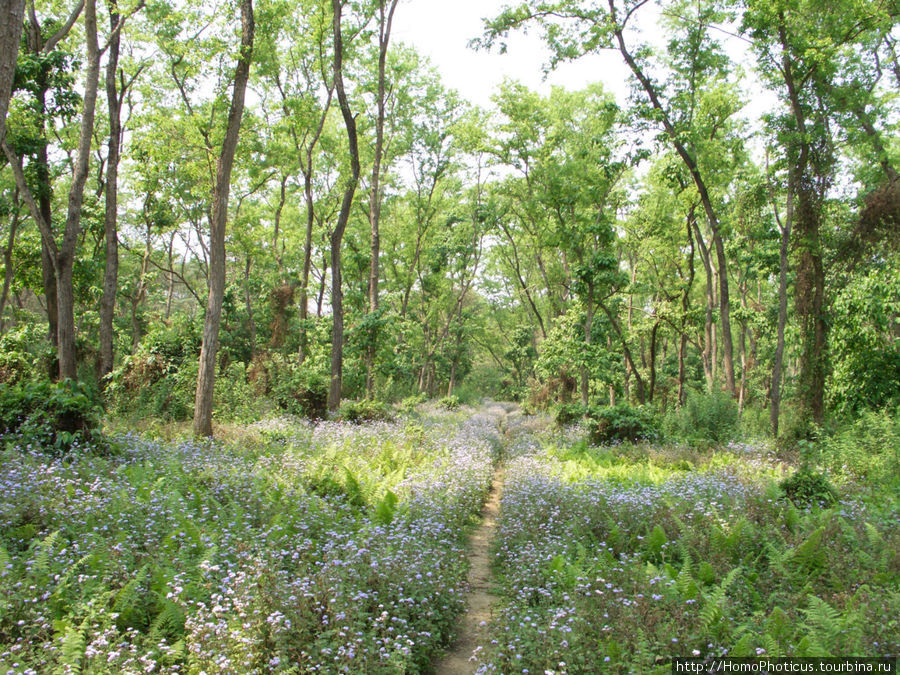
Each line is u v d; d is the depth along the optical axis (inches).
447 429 883.4
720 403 797.9
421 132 1437.0
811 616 202.2
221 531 273.4
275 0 719.1
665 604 208.5
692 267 1097.4
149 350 843.4
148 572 226.4
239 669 165.2
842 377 701.9
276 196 1551.4
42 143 722.2
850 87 751.7
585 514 352.2
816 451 567.2
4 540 241.9
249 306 1318.9
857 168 868.0
